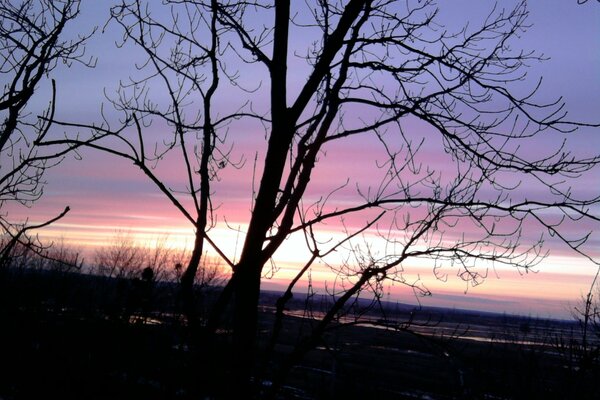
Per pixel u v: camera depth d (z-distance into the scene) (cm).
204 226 493
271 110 516
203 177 502
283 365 461
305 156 518
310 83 508
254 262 473
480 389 535
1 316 782
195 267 493
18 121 496
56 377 743
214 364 469
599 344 693
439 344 479
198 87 530
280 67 519
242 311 469
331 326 464
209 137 511
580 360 703
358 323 468
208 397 468
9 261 595
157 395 548
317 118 541
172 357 539
